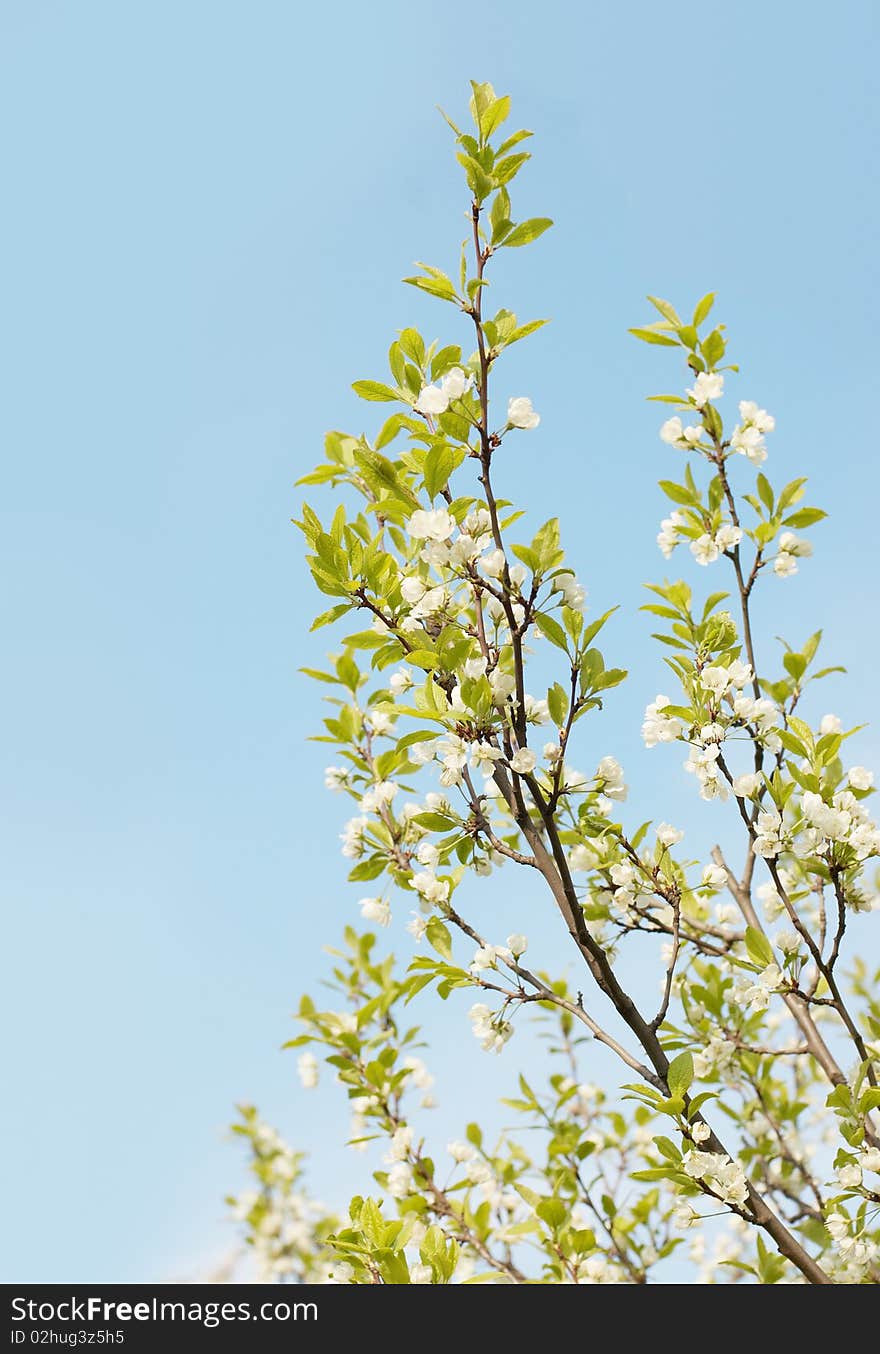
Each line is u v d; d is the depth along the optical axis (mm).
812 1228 4352
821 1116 5383
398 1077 4859
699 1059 4141
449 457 3184
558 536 3178
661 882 3641
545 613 3188
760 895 4242
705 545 4004
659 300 4164
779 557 3977
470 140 3168
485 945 3484
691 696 3713
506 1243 4457
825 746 3662
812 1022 3809
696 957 4543
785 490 4059
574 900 3043
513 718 3168
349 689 4672
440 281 3119
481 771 3283
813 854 3434
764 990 3488
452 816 3475
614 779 3410
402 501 3457
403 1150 4516
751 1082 4832
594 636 3215
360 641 3600
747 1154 4719
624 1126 5465
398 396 3438
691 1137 3023
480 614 3338
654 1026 3125
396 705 3320
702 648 3922
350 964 5516
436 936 3738
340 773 4441
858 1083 3301
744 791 3553
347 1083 4840
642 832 3869
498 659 3369
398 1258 3422
